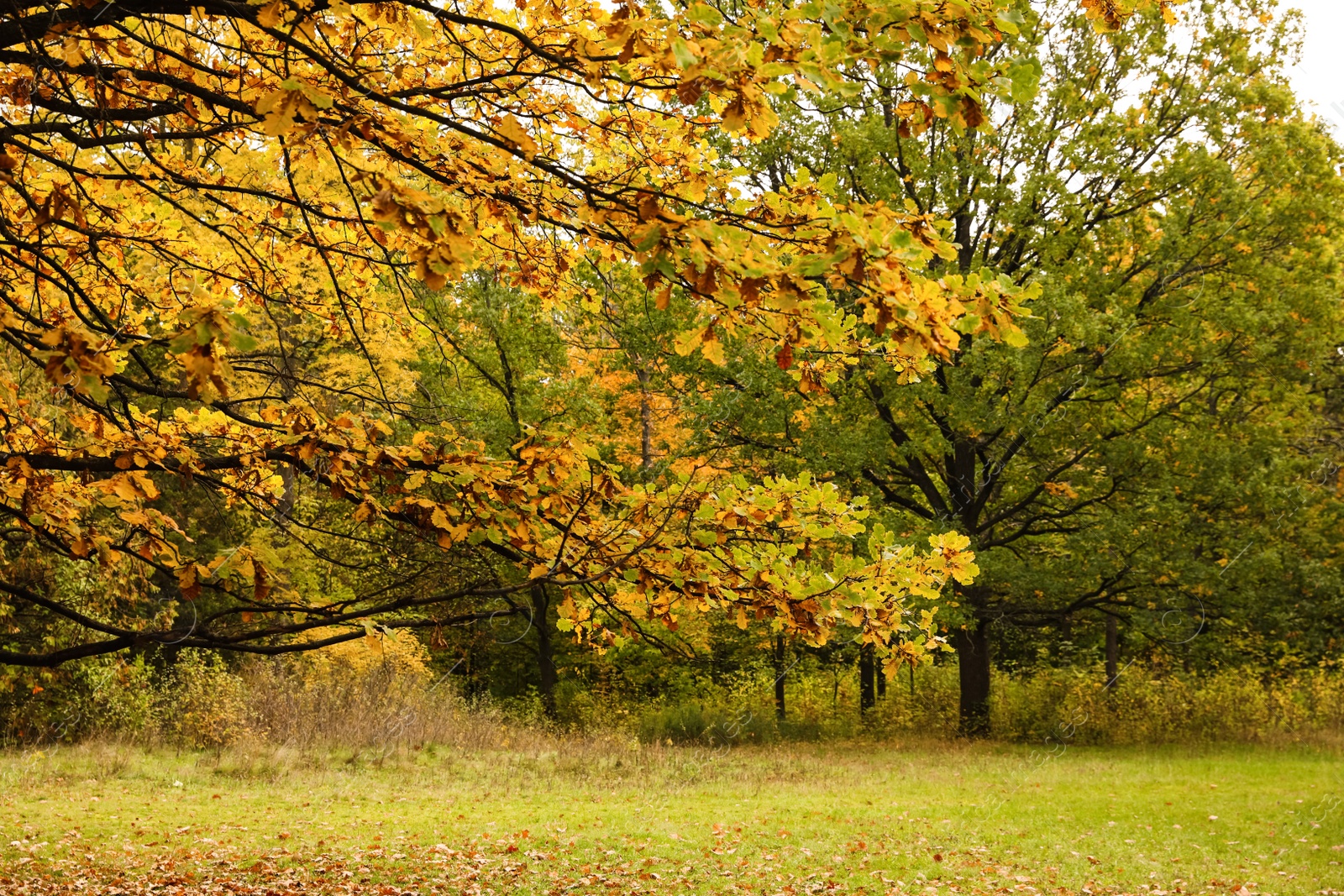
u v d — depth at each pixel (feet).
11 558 33.91
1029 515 56.85
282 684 48.70
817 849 26.86
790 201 7.81
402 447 9.86
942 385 51.21
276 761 40.83
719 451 50.75
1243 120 50.80
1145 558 48.08
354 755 43.32
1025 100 7.05
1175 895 21.76
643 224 7.23
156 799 34.24
